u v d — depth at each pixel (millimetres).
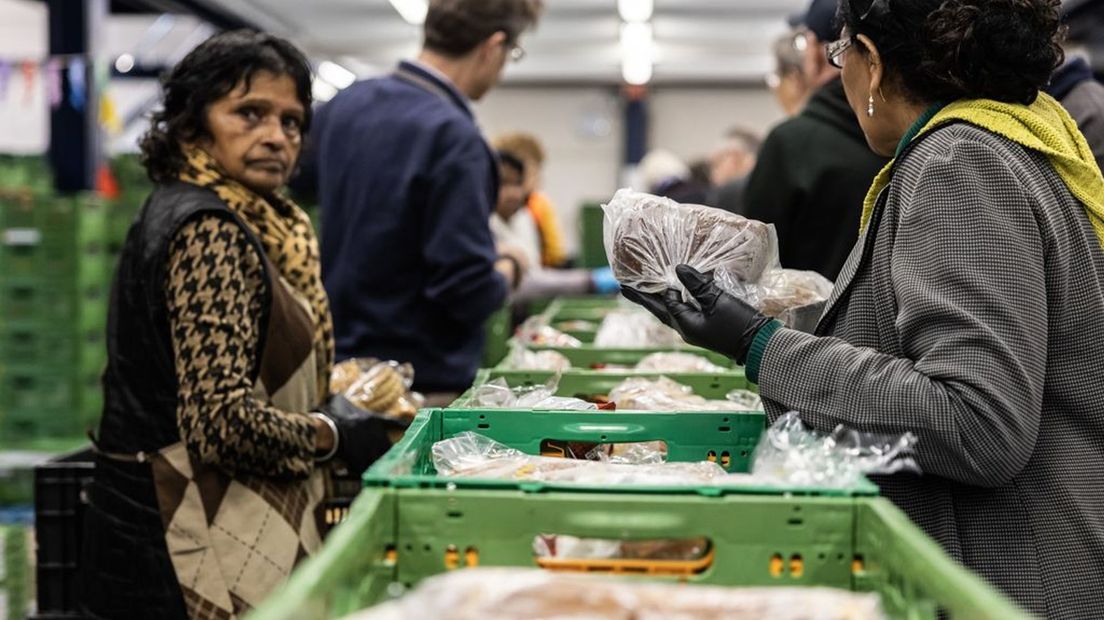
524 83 19453
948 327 1477
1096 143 2846
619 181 19453
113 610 2145
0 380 5867
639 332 3256
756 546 1203
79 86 6895
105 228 6156
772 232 1802
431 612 941
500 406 1950
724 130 19500
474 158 3119
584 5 12750
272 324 2111
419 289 3150
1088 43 8625
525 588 973
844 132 2742
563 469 1472
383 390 2621
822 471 1296
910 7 1647
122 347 2129
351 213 3156
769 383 1567
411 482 1222
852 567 1204
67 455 2701
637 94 19188
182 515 2092
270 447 2066
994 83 1646
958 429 1436
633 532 1199
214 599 2088
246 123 2219
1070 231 1594
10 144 11859
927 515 1595
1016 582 1565
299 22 12930
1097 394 1575
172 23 10914
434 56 3342
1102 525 1578
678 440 1722
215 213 2066
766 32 14336
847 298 1698
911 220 1551
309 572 931
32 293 5867
